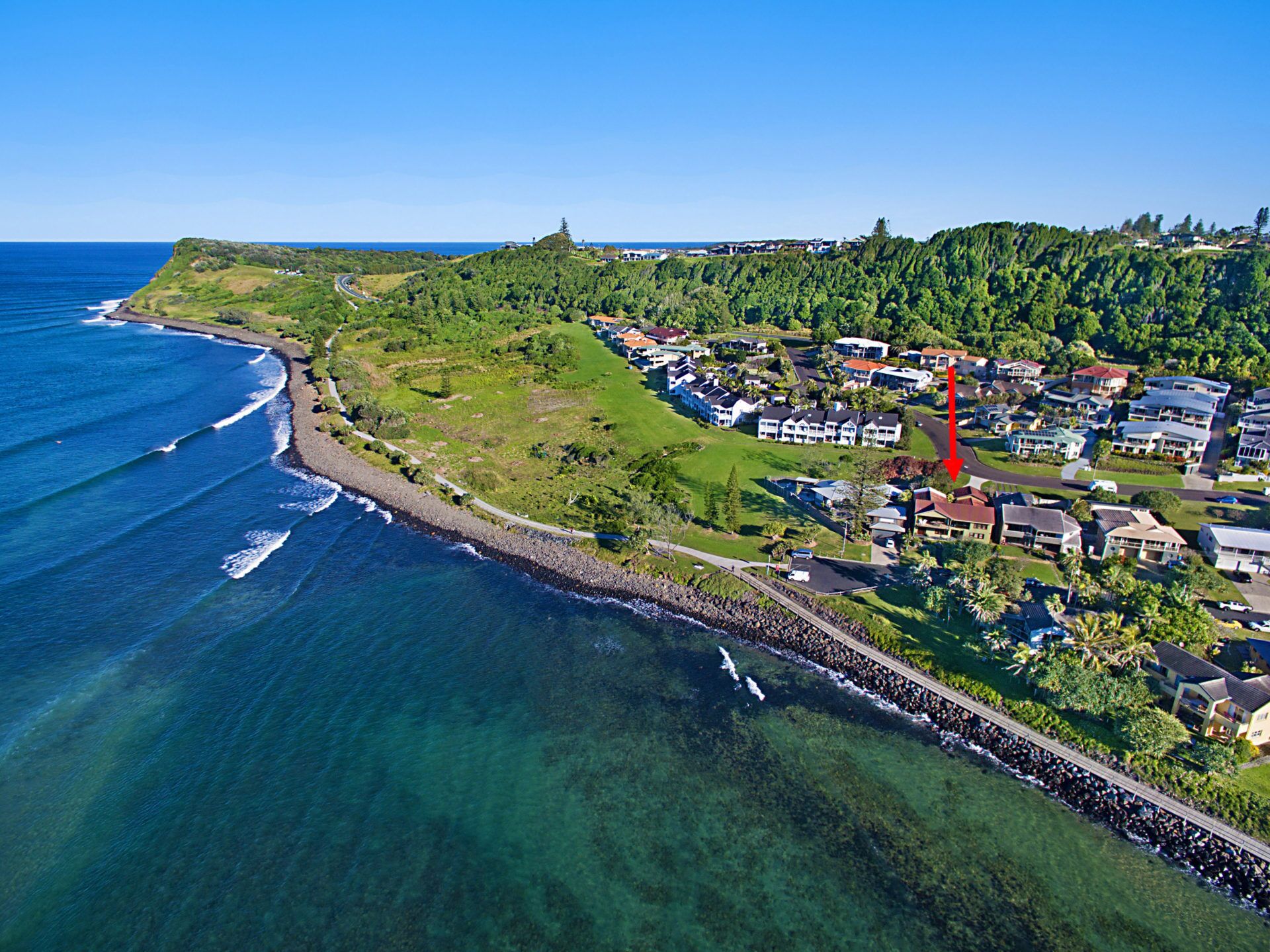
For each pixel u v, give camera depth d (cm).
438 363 19838
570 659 7331
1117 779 5662
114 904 4534
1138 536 8694
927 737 6303
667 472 11606
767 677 7112
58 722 6009
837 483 10625
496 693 6762
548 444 13588
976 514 9344
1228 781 5519
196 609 7812
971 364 18512
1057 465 12000
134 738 5922
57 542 9075
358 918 4528
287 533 9731
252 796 5431
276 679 6781
